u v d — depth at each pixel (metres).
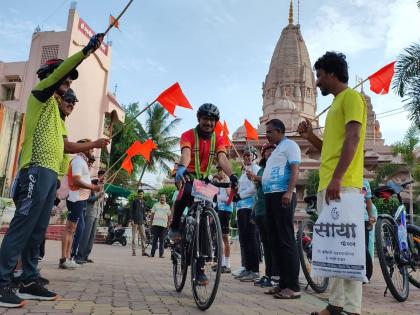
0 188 10.82
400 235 4.79
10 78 22.53
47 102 3.55
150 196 30.23
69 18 21.53
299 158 4.53
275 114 47.00
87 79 22.80
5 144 10.92
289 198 4.35
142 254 11.33
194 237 3.75
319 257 2.73
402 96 10.83
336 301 2.92
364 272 2.55
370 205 5.38
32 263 3.56
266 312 3.52
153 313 3.22
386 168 28.31
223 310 3.51
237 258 12.78
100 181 7.58
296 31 58.66
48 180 3.42
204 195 3.64
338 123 2.98
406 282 4.74
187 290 4.55
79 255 6.89
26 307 3.16
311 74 55.97
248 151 6.48
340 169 2.71
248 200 6.18
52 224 18.69
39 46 21.55
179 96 6.48
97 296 3.88
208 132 3.97
